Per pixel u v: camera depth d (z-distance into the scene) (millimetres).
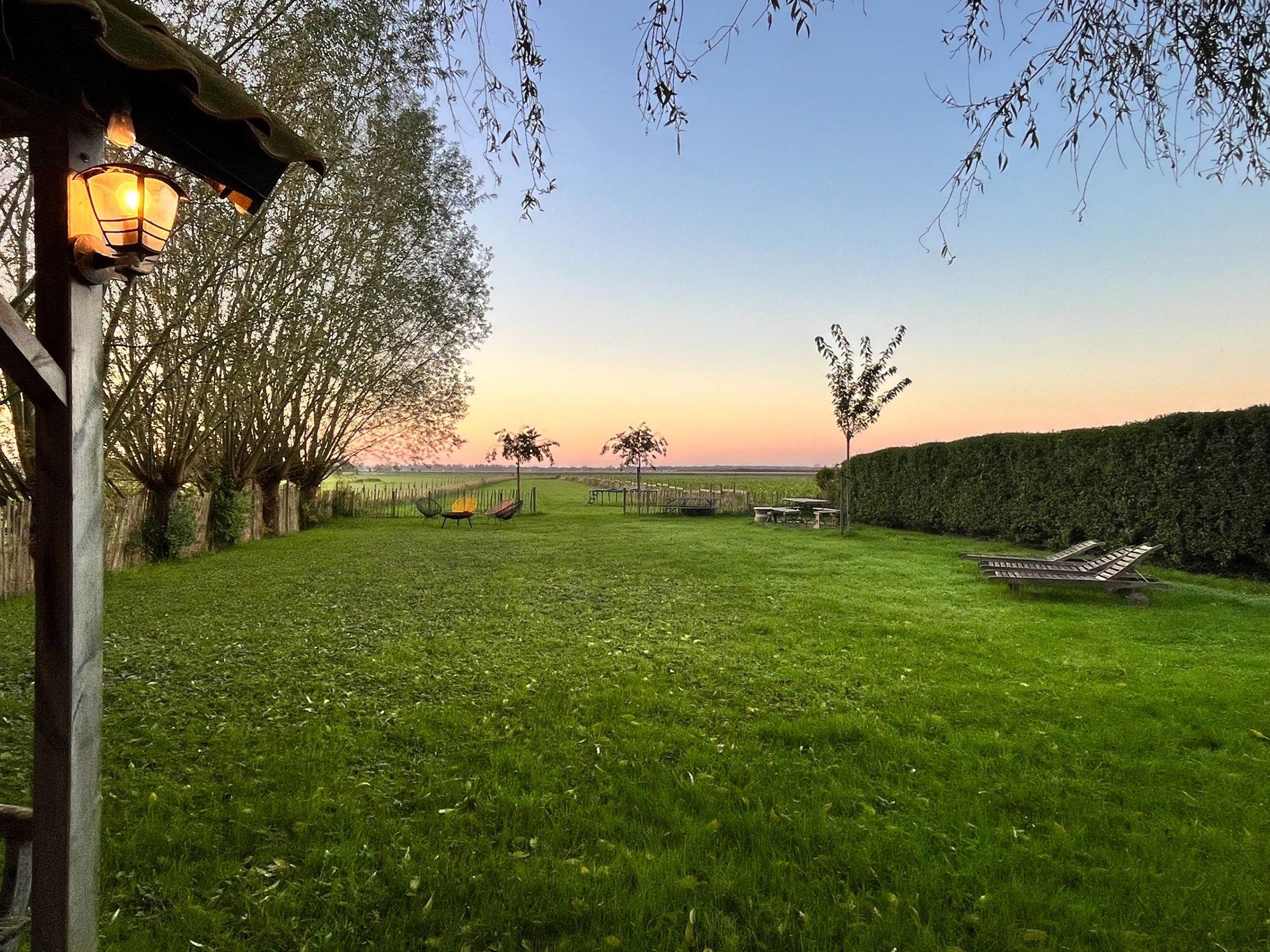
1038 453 13906
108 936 2430
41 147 1884
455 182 17797
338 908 2619
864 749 4043
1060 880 2777
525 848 3045
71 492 1823
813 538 16734
